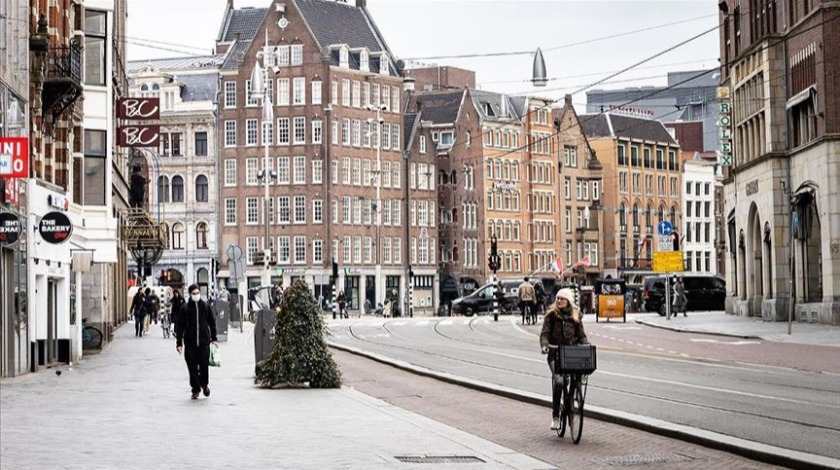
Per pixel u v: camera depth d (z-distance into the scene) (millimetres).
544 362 38500
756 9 70062
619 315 69500
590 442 19156
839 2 58781
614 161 151375
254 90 73375
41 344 37938
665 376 31625
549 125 144250
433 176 132625
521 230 140000
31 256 36219
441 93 137500
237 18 134875
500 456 17547
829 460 15867
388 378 33469
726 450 17781
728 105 74375
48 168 41750
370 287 125250
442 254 135250
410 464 16812
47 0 41500
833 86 58656
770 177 65562
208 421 22391
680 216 161875
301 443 19141
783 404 24281
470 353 43812
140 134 58219
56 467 16719
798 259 63500
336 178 122250
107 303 54656
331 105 121625
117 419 22828
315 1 124750
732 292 78312
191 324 26922
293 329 29188
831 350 42125
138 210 72688
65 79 40562
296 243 122250
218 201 122938
